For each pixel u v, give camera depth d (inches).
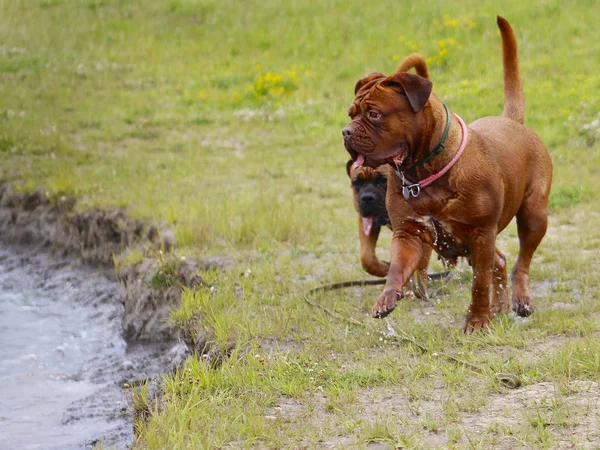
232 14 1077.1
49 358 388.5
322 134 737.6
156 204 522.9
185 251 433.1
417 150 252.5
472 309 286.7
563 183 534.3
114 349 394.6
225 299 352.5
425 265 337.1
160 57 986.1
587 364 240.2
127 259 459.5
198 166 656.4
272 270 393.1
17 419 309.7
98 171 633.6
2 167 656.4
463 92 748.6
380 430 214.8
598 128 622.2
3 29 1066.7
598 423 204.1
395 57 872.9
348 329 309.0
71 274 510.9
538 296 331.0
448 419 218.4
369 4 1025.5
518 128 300.4
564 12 880.9
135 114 824.9
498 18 315.3
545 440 197.9
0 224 594.9
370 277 376.5
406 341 289.6
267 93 852.0
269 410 244.4
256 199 525.0
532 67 767.7
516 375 240.4
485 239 268.7
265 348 299.6
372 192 337.7
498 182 265.7
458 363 258.7
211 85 897.5
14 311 462.3
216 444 219.8
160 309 403.2
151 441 227.1
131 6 1135.6
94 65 969.5
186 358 339.9
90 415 306.3
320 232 467.5
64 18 1104.8
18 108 827.4
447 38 885.8
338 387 253.8
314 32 981.2
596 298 323.3
